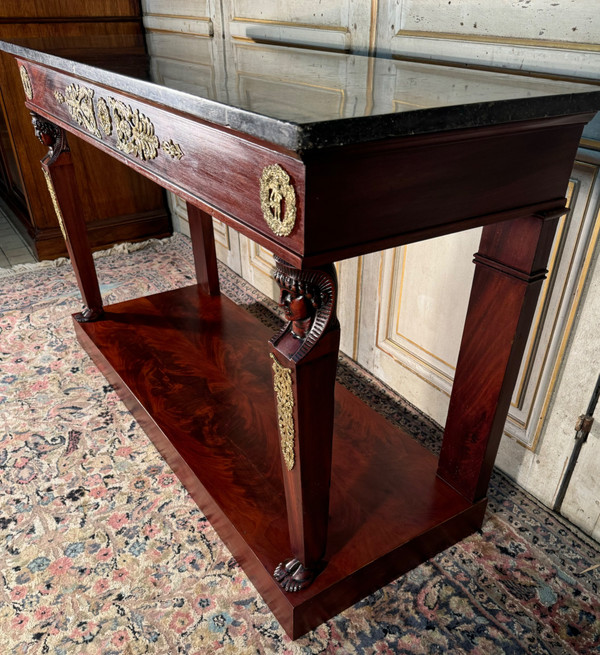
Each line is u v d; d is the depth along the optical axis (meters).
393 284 1.70
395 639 1.12
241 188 0.84
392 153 0.74
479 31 1.21
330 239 0.75
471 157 0.82
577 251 1.16
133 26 2.71
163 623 1.16
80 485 1.50
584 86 0.96
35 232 2.78
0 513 1.41
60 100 1.50
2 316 2.31
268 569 1.13
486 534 1.35
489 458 1.23
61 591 1.22
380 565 1.18
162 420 1.56
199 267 2.24
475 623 1.15
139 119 1.09
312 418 0.92
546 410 1.34
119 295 2.47
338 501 1.30
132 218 3.03
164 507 1.43
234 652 1.10
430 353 1.66
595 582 1.24
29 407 1.79
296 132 0.63
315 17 1.65
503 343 1.08
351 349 2.00
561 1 1.04
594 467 1.28
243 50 1.59
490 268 1.07
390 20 1.41
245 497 1.31
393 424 1.69
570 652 1.10
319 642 1.12
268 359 1.86
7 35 2.41
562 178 0.96
